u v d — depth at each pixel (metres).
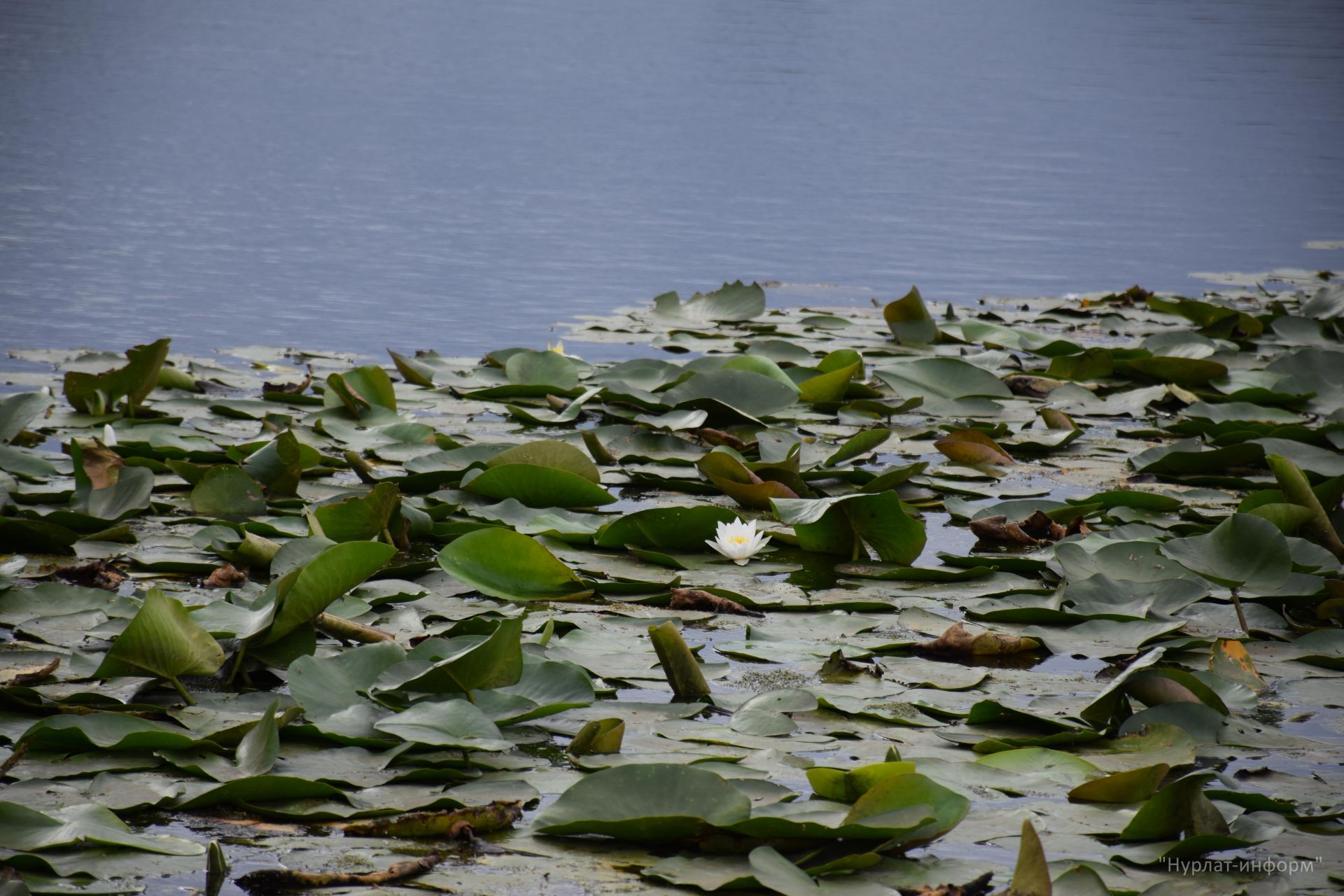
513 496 9.06
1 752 5.16
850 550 8.51
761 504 9.30
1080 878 4.36
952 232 24.00
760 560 8.34
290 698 5.85
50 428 10.43
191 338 14.62
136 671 5.73
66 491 8.62
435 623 6.89
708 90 43.00
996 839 4.79
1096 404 12.95
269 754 5.07
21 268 17.69
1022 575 8.13
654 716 5.82
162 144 29.11
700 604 7.39
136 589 7.22
